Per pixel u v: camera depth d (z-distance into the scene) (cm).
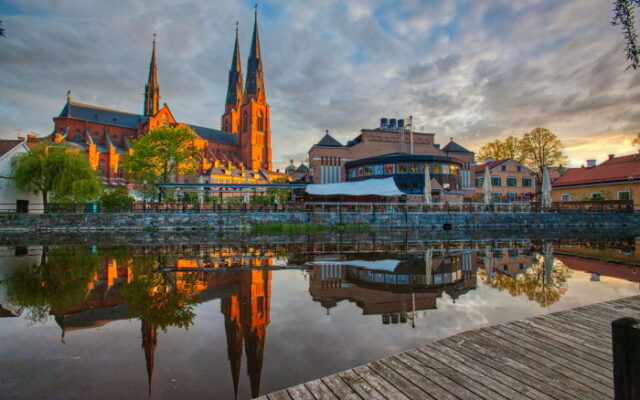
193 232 3088
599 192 4622
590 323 622
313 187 3800
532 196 5700
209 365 523
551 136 6075
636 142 4366
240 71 12425
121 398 428
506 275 1202
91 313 773
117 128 9231
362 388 408
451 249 1909
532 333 577
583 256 1644
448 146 6081
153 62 10569
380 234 2923
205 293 953
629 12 666
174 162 5275
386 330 671
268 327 689
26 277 1152
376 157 4700
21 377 480
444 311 793
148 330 671
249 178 10275
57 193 3697
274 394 397
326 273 1234
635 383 238
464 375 437
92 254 1700
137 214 3325
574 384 411
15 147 3853
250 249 1914
